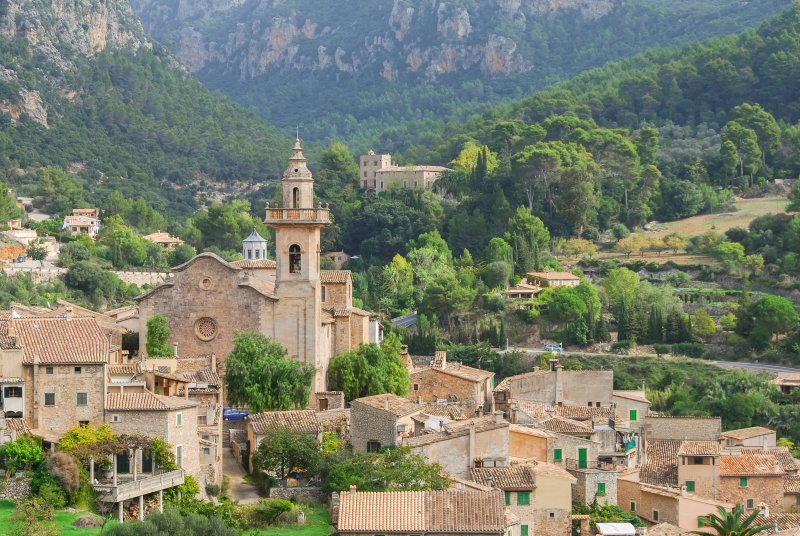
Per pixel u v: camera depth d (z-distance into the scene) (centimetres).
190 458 15375
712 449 18238
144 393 15388
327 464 16262
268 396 18812
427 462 16000
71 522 13625
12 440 14438
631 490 17000
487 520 13988
